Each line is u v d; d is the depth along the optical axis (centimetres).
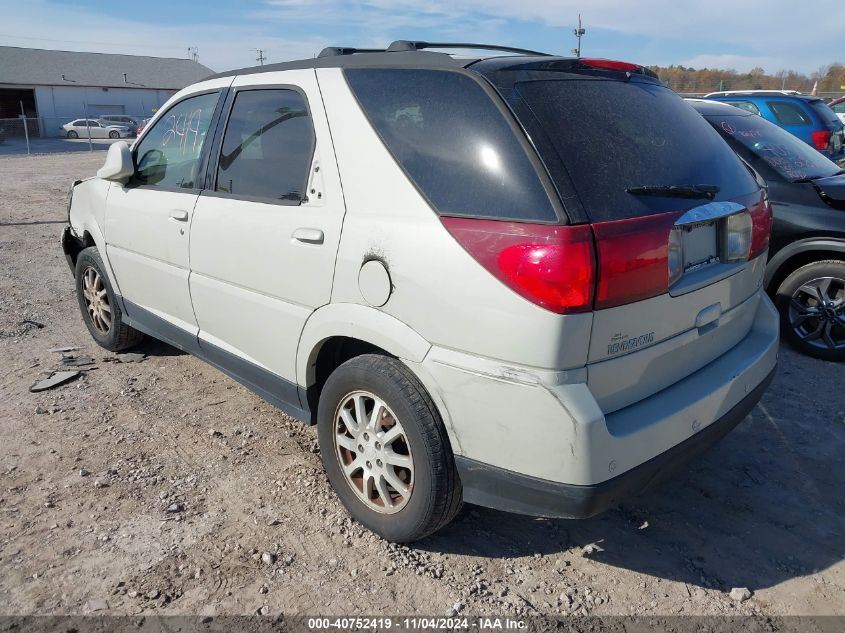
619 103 283
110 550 298
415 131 277
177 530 312
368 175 287
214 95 388
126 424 412
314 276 304
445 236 254
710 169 294
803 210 503
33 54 5672
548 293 229
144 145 445
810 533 314
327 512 326
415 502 280
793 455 379
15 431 402
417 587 278
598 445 235
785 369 492
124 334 505
